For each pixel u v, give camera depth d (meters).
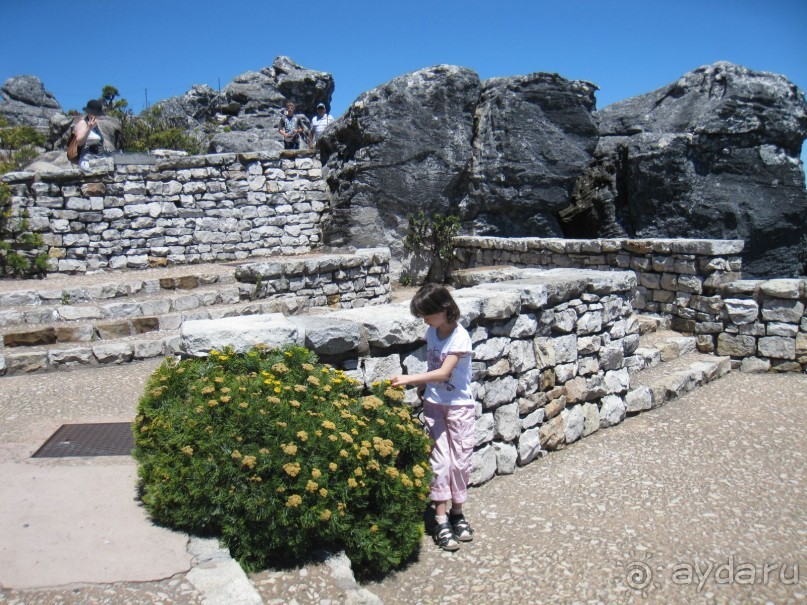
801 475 5.22
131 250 11.99
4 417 5.54
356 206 13.28
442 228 13.20
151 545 3.28
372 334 4.38
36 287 9.34
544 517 4.48
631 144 13.61
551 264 10.72
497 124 13.35
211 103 24.50
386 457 3.66
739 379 7.90
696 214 13.39
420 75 13.11
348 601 3.11
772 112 13.50
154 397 3.73
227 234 12.86
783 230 13.57
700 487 4.99
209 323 4.34
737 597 3.64
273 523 3.22
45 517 3.54
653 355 7.82
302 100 23.88
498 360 5.08
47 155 13.88
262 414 3.39
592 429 6.12
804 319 7.91
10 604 2.77
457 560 3.93
